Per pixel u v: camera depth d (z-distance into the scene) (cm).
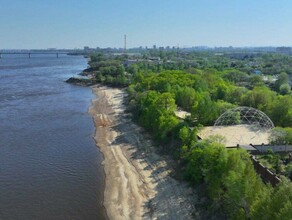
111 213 6456
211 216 5903
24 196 7088
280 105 10431
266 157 7494
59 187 7488
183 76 16562
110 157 9175
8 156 9275
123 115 13475
